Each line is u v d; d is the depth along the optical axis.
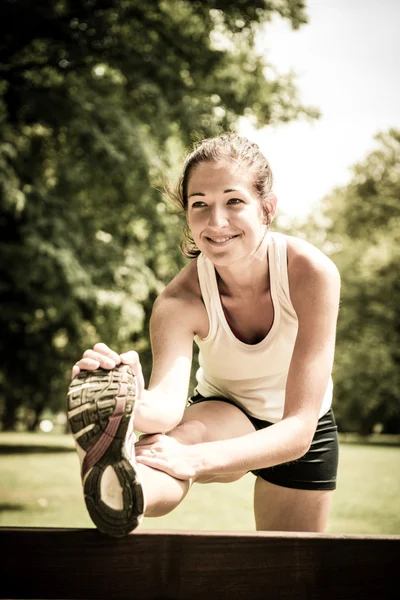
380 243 34.44
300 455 1.98
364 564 1.63
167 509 1.85
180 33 14.42
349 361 31.55
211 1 14.37
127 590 1.59
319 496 2.72
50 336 18.03
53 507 8.78
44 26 13.99
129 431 1.61
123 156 13.19
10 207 12.64
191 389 14.77
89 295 13.59
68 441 25.64
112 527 1.57
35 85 14.03
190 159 2.20
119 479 1.57
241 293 2.36
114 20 14.11
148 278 14.61
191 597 1.59
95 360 1.65
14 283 15.12
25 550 1.60
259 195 2.19
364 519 7.87
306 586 1.61
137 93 14.25
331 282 2.22
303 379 2.07
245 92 15.22
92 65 14.34
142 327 17.30
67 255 13.35
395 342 32.94
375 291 32.91
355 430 33.00
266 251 2.30
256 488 2.81
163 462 1.85
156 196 14.26
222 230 2.12
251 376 2.54
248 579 1.60
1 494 10.02
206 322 2.43
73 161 13.98
